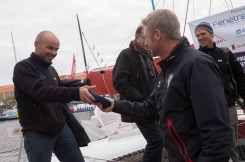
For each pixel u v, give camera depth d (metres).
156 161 3.60
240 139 4.42
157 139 3.57
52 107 3.12
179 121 1.77
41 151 3.04
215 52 3.64
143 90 3.68
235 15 5.00
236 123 3.64
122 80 3.62
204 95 1.64
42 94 2.74
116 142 4.63
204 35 3.61
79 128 3.45
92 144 4.70
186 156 1.76
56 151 3.36
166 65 1.86
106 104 2.32
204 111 1.63
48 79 3.16
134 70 3.68
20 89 2.99
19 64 2.97
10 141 15.86
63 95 2.62
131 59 3.68
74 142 3.37
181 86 1.74
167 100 1.80
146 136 3.61
